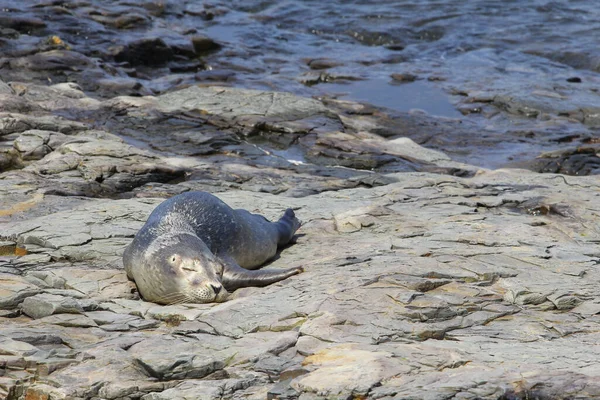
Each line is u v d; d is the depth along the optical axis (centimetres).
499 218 4181
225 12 11675
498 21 11338
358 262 3372
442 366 2414
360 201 4462
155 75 8962
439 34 10944
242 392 2355
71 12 9812
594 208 4503
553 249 3622
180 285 3022
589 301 3038
